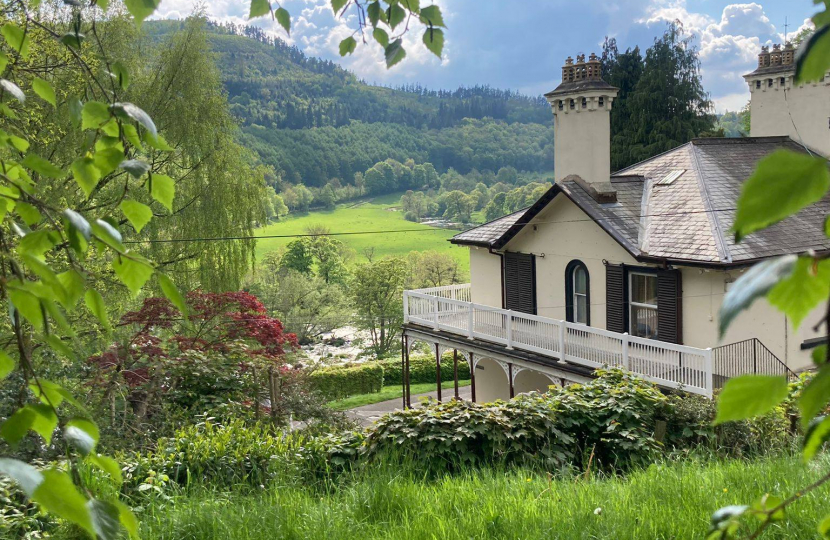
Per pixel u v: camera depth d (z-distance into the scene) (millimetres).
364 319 42188
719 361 15273
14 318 1565
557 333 18031
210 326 15758
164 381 13203
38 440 7914
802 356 15680
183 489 7055
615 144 37844
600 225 17516
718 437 9391
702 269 15742
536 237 20375
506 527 5465
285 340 16109
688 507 5488
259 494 6879
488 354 19922
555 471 8266
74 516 1149
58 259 12391
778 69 20594
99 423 10766
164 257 22156
